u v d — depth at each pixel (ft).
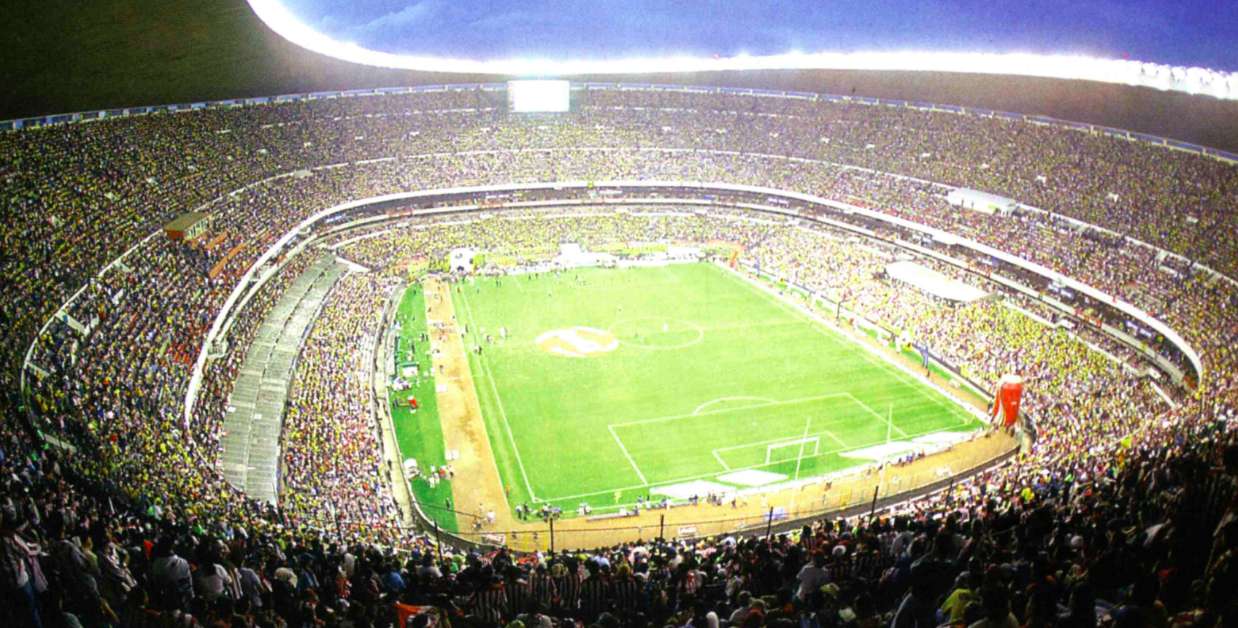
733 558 79.20
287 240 270.05
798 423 200.64
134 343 155.84
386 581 67.56
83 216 195.83
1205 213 248.52
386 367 227.40
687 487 170.09
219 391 169.07
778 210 362.94
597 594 65.57
